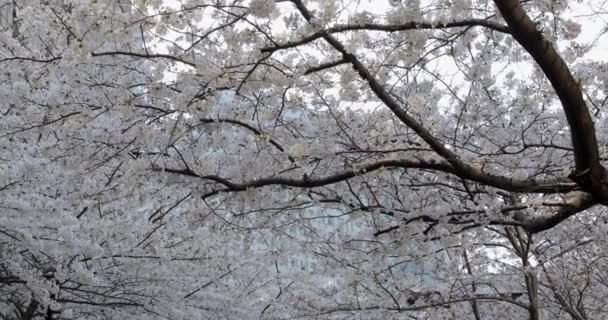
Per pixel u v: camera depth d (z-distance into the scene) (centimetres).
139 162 503
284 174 524
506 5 348
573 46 493
